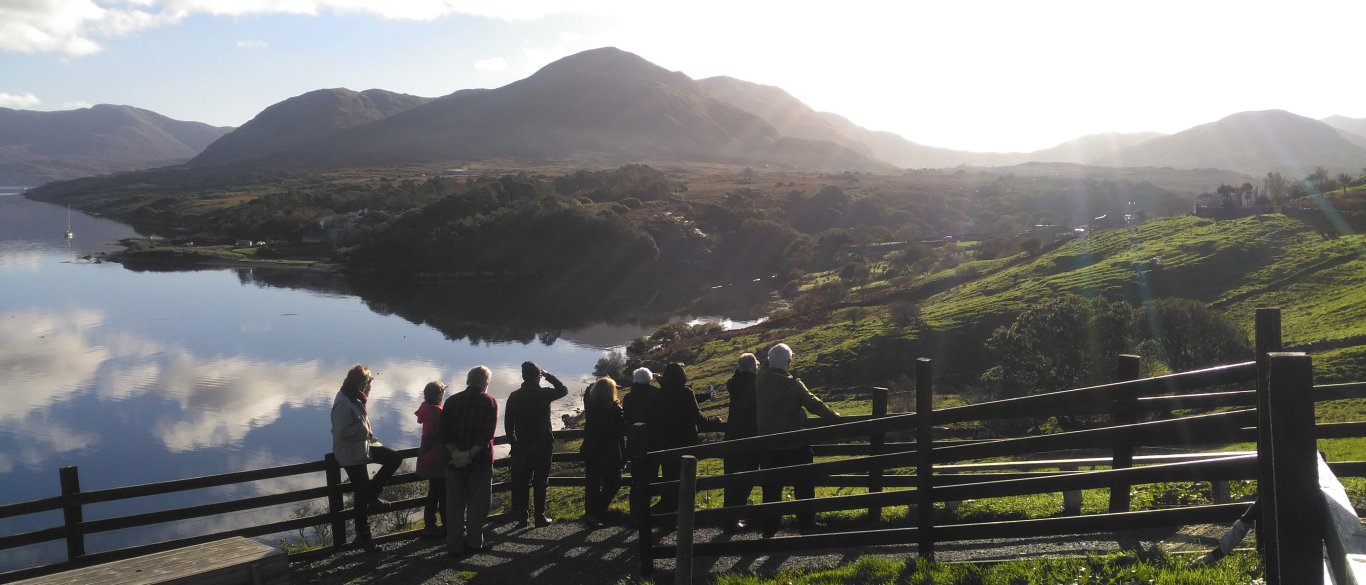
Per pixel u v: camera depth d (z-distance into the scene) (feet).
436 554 32.78
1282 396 10.68
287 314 382.63
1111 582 21.20
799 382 30.45
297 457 185.37
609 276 510.99
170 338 321.11
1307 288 214.07
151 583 17.25
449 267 518.37
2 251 616.80
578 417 195.62
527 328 352.28
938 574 23.06
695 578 27.66
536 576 29.66
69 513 29.60
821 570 26.48
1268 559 15.43
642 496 28.37
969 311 239.91
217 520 133.80
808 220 634.43
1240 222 279.69
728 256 544.21
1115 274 252.01
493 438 32.83
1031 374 134.21
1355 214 265.75
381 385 244.22
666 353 275.80
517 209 565.53
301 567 31.58
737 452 26.32
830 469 25.25
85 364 275.18
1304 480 10.53
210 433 203.21
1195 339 133.28
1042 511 31.27
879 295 321.73
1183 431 20.80
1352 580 8.41
